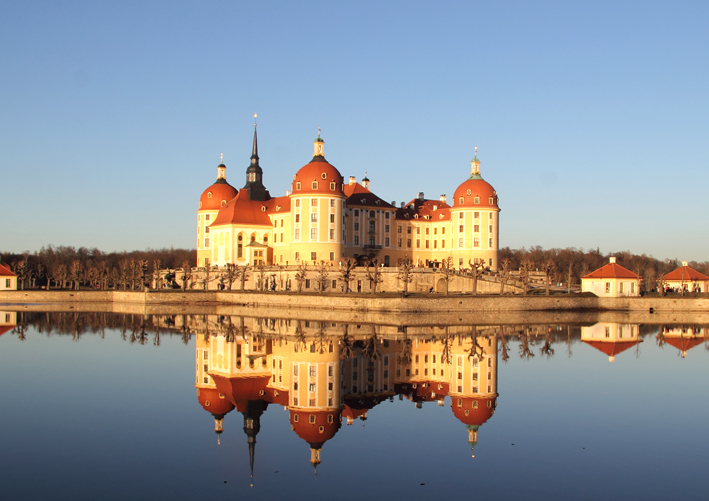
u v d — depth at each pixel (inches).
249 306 6141.7
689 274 6333.7
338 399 2167.8
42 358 2945.4
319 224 6830.7
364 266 6830.7
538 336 3777.1
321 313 5255.9
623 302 5521.7
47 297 6697.8
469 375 2551.7
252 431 1793.8
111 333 3917.3
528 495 1341.0
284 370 2650.1
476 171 7588.6
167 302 6382.9
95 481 1407.5
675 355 3065.9
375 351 3132.4
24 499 1305.4
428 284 6456.7
